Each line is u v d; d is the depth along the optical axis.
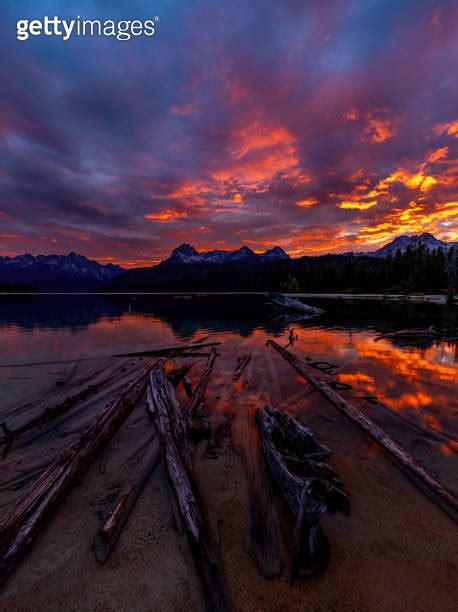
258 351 17.66
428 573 3.87
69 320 34.00
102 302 80.44
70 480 5.48
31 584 3.76
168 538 4.42
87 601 3.59
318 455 6.00
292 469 5.43
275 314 41.22
